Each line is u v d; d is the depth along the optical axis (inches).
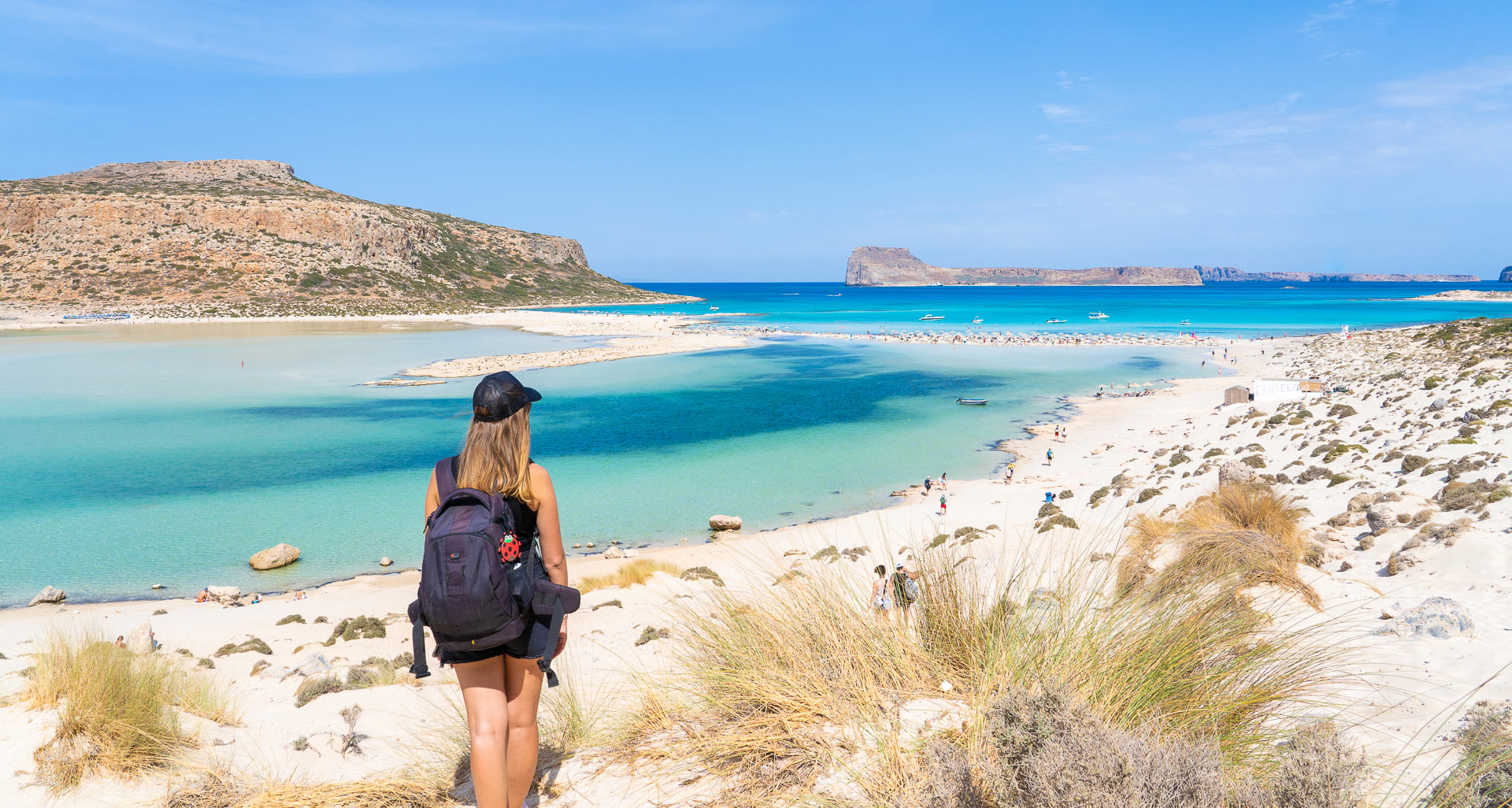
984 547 265.4
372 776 139.9
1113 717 100.8
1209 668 113.6
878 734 106.9
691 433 1636.3
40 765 146.4
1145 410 1786.4
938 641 132.0
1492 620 207.8
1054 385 2278.5
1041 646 118.6
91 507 1123.3
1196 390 2070.6
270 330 4439.0
